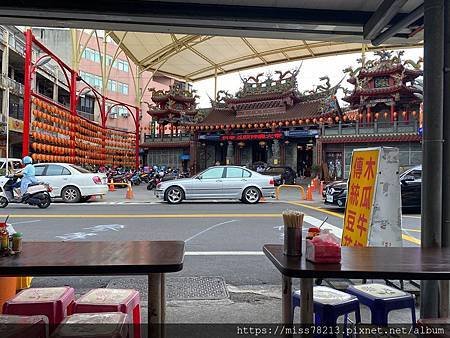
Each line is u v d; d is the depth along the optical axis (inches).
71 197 617.9
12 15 186.5
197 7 183.9
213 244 294.0
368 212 183.8
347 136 1118.4
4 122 1120.2
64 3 178.2
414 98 1118.4
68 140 826.2
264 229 357.7
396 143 1075.3
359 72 1163.9
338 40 215.8
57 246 127.2
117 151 1283.2
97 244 131.0
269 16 187.0
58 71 1485.0
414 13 158.7
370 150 192.2
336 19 190.2
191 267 231.6
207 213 477.7
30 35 642.8
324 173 1151.6
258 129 1291.8
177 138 1521.9
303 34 207.0
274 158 1266.0
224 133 1357.0
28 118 639.1
